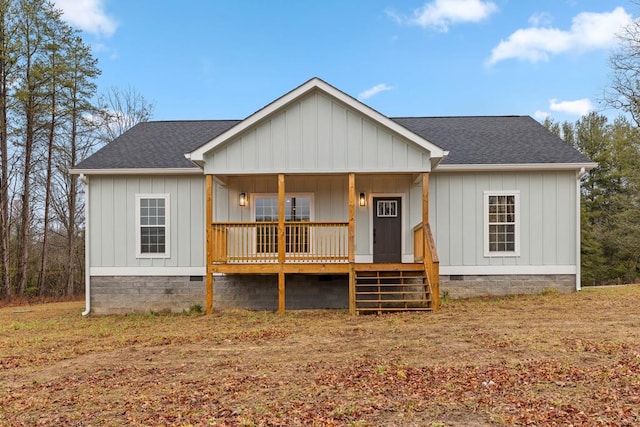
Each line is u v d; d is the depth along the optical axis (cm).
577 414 421
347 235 1198
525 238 1204
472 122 1539
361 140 1074
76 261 2544
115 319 1120
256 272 1077
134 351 731
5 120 1956
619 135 2592
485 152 1257
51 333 939
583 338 693
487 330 777
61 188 2433
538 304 1048
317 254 1097
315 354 666
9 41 1902
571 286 1197
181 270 1217
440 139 1375
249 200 1234
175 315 1147
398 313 1003
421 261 1120
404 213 1227
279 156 1077
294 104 1082
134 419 442
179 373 591
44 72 1958
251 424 420
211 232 1085
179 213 1224
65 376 598
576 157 1197
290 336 805
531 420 411
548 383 504
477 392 485
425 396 479
